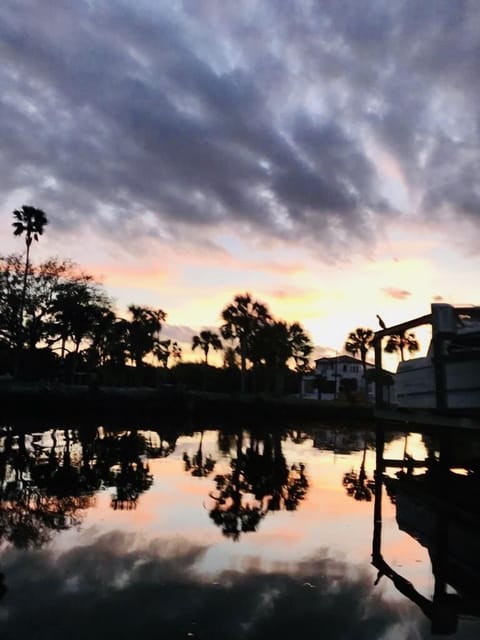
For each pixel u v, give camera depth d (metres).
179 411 35.41
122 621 4.08
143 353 66.81
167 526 6.86
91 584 4.80
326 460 14.32
